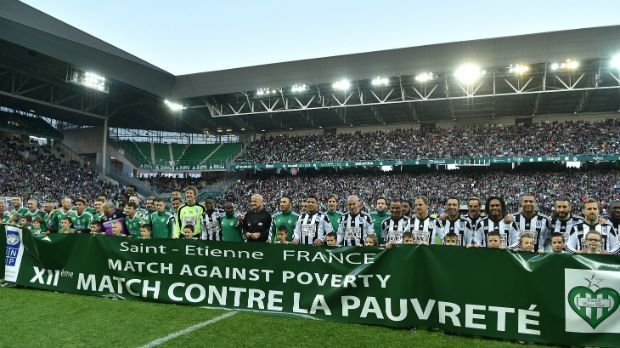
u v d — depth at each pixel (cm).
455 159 3031
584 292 445
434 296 494
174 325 517
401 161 3158
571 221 603
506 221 632
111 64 2564
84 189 3178
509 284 468
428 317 495
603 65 2312
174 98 3045
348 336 477
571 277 450
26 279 712
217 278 597
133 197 857
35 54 2253
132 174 3897
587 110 3102
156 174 4144
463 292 483
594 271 443
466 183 3077
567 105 3006
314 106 3250
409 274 507
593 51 2205
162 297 620
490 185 2998
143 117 3719
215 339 467
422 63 2509
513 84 2683
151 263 632
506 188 2928
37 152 3341
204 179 4056
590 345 438
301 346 446
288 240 729
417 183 3195
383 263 519
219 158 3966
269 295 567
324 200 3159
